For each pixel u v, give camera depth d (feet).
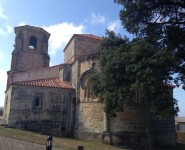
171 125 101.35
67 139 79.66
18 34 139.03
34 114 91.86
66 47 135.23
